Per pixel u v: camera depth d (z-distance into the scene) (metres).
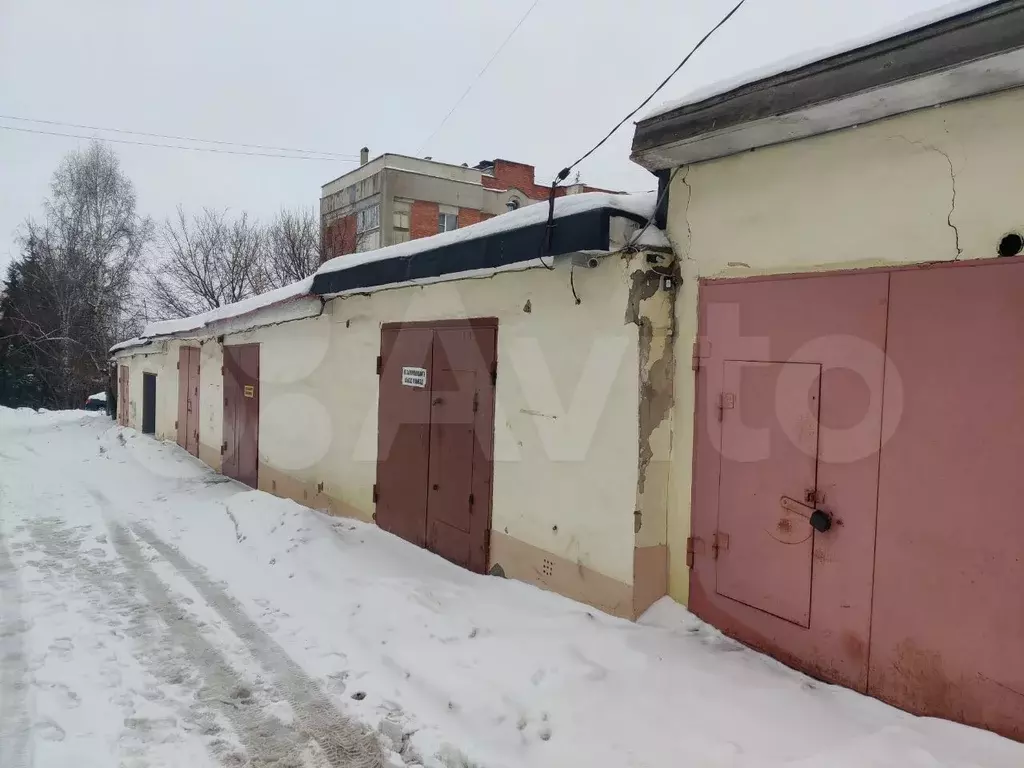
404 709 3.27
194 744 3.00
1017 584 2.53
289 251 25.09
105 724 3.12
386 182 24.98
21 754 2.86
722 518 3.60
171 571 5.54
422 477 5.79
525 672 3.41
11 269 33.94
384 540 6.07
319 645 4.05
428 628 4.04
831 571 3.11
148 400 16.94
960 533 2.68
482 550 5.03
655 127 3.53
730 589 3.56
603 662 3.43
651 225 3.88
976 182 2.63
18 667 3.69
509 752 2.83
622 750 2.76
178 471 11.27
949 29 2.38
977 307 2.63
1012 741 2.52
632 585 3.83
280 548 6.00
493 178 28.64
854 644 3.03
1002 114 2.56
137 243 32.34
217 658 3.88
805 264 3.22
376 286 6.11
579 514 4.19
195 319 12.41
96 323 30.70
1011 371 2.54
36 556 5.95
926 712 2.78
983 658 2.62
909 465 2.84
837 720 2.83
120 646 4.02
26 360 32.66
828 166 3.13
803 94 2.84
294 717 3.24
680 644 3.54
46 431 18.73
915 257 2.82
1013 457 2.54
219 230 26.38
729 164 3.57
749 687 3.10
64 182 31.56
